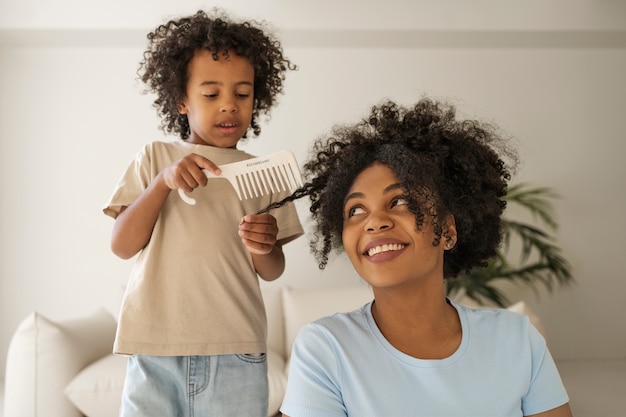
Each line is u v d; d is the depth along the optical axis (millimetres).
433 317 1058
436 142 1137
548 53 4406
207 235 1554
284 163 1456
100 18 3857
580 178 4414
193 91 1660
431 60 4340
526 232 4391
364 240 1055
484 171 1185
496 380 1028
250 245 1469
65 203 4152
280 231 1675
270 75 1895
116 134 4180
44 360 2695
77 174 4164
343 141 1203
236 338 1521
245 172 1455
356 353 1035
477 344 1048
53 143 4168
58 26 3842
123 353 1479
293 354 1073
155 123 4191
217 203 1587
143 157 1636
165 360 1493
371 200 1060
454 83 4348
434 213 1063
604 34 4117
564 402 1071
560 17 4020
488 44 4277
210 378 1505
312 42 4176
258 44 1753
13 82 4168
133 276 1556
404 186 1046
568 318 4406
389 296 1052
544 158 4395
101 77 4191
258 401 1547
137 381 1487
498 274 3994
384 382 1017
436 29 3982
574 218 4406
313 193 1250
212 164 1438
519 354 1050
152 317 1499
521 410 1064
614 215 4426
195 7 3887
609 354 4410
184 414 1514
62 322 2924
